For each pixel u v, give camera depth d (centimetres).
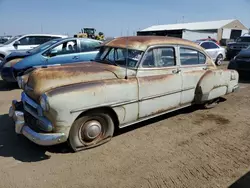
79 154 356
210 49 1291
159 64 436
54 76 351
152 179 300
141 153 362
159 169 322
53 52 744
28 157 348
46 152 361
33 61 718
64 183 291
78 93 329
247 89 793
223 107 594
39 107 328
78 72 369
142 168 324
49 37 1066
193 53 504
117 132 434
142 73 409
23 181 294
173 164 335
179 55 470
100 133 378
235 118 518
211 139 415
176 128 459
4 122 475
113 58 440
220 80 548
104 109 367
